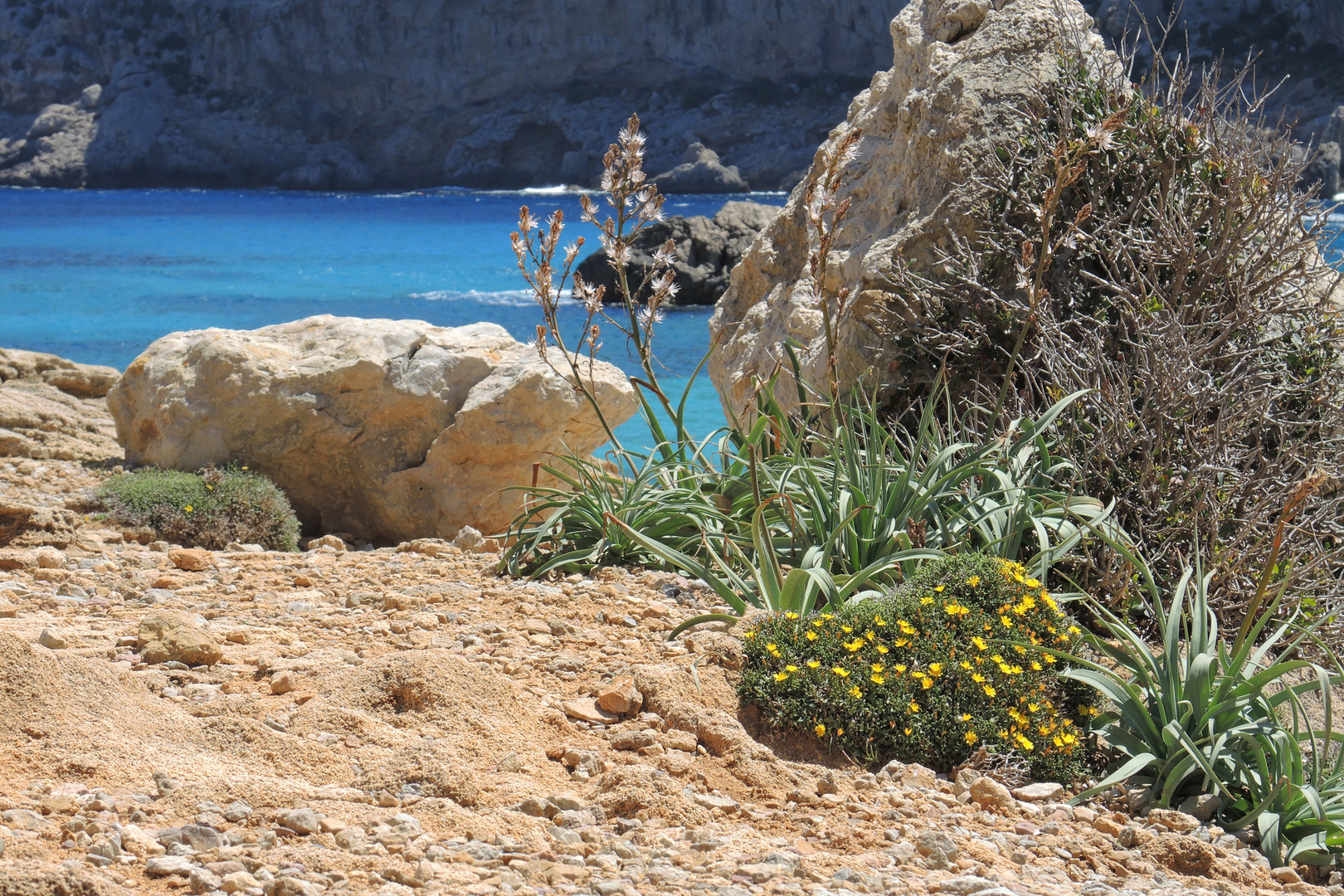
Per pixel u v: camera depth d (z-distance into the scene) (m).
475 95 97.12
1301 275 7.15
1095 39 8.23
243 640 4.93
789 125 88.31
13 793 3.18
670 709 4.25
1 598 5.35
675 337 24.81
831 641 4.59
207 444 9.53
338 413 9.51
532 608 5.45
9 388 13.11
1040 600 4.86
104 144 94.69
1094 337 6.59
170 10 98.62
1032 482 6.12
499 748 3.90
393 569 6.48
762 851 3.33
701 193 82.12
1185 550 6.17
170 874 2.79
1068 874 3.48
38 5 98.88
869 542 5.61
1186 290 7.10
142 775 3.43
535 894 2.84
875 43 89.38
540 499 9.19
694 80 93.75
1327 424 6.76
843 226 9.05
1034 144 7.60
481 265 37.88
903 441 7.33
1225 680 4.37
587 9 92.25
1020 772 4.20
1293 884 3.67
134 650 4.66
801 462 6.20
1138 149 7.51
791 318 8.75
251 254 41.28
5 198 80.06
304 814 3.19
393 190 95.31
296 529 8.83
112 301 29.56
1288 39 74.62
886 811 3.75
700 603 5.64
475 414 9.17
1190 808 4.16
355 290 31.92
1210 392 6.43
